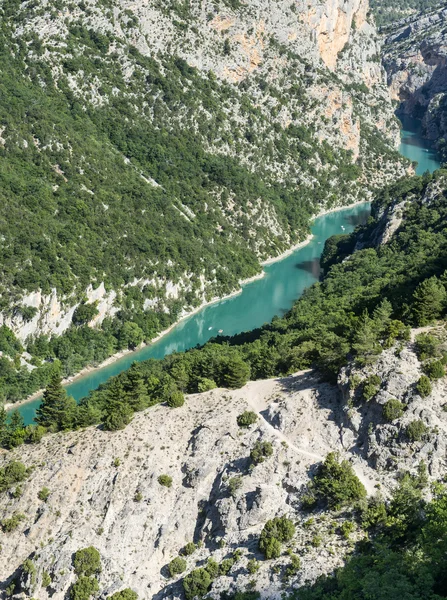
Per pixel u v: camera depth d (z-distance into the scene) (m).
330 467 110.38
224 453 124.38
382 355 125.25
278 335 181.25
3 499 126.25
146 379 161.50
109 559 114.19
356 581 87.50
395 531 97.88
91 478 125.38
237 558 105.00
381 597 79.38
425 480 106.12
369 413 119.38
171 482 122.94
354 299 192.00
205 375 147.12
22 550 119.69
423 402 115.69
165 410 136.75
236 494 114.88
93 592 109.81
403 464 111.31
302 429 123.75
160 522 118.69
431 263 195.88
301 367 146.12
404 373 119.69
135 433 131.50
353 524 103.12
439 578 82.12
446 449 110.88
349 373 125.81
